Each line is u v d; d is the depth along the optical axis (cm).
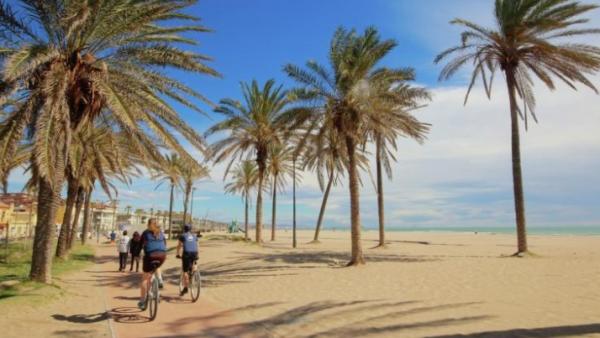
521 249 1952
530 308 780
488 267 1469
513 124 2028
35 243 1092
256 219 3116
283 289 1100
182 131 1227
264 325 709
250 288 1139
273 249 2656
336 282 1196
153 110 1160
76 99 1098
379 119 1691
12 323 701
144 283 825
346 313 784
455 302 857
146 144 1227
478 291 985
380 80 1700
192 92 1223
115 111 1002
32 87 1057
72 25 921
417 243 3600
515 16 1908
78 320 743
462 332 620
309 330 668
